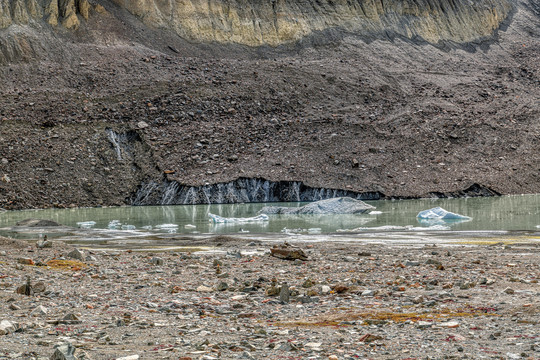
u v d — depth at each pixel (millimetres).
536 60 155375
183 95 112500
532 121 117625
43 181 84812
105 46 124562
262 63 129500
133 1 135750
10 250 31016
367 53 141625
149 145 96938
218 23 138375
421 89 128625
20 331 12859
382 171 94000
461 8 167125
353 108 116750
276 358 10625
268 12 143625
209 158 95375
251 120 108375
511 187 95312
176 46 131125
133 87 113562
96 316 15023
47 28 122500
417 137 105438
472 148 105188
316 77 125750
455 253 30109
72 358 9734
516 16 180500
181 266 25672
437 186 92188
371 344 11672
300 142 100375
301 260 27312
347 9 151375
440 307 15742
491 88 133750
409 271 23141
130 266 25625
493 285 19047
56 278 21531
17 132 93938
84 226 55188
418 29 155500
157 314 15398
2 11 119500
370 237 41875
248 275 22641
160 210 74812
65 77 113750
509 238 39438
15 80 110375
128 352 11039
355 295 17922
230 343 11781
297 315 15141
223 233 47062
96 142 95812
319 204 70562
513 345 11430
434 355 10758
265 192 87750
